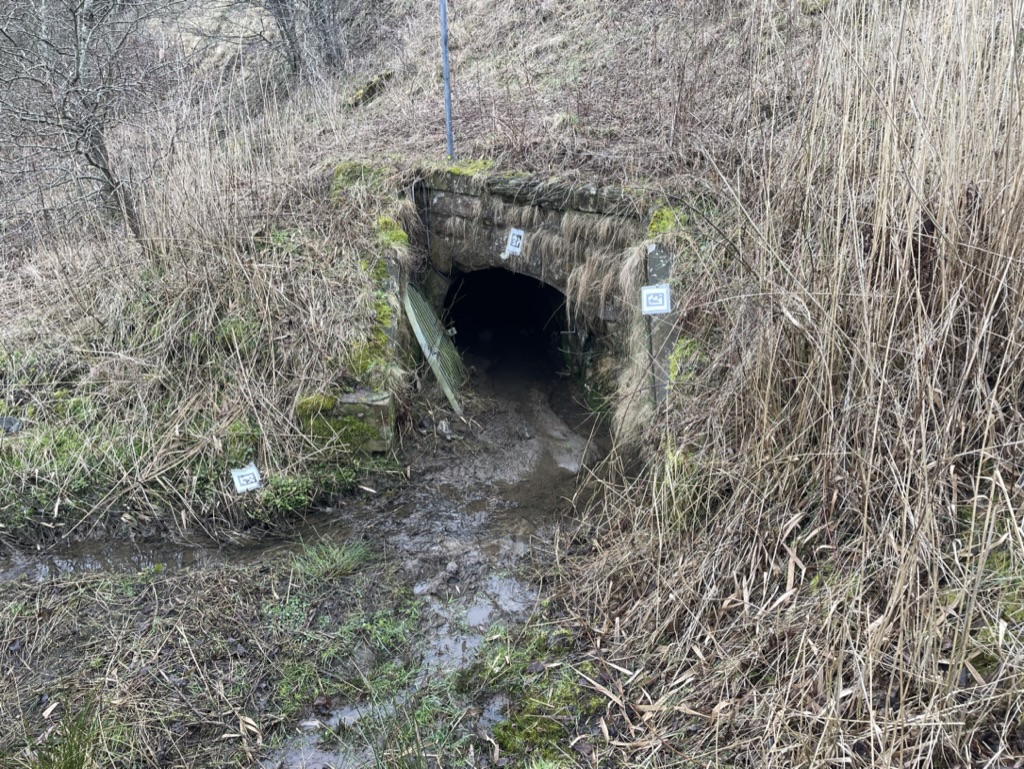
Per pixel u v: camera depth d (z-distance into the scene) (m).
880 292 3.16
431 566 4.45
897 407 2.97
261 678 3.75
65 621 4.14
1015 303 3.05
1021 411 3.08
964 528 2.98
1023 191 3.01
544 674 3.58
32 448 5.13
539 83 7.27
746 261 3.83
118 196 6.11
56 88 6.04
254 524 4.93
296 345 5.39
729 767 2.85
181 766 3.31
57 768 3.21
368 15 10.83
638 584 3.89
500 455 5.52
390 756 3.26
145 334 5.59
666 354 4.68
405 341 5.71
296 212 6.15
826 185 3.61
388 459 5.27
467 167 5.84
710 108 5.38
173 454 5.10
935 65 3.41
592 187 5.23
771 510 3.47
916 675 2.58
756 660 3.12
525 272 5.79
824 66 3.71
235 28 11.52
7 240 7.09
